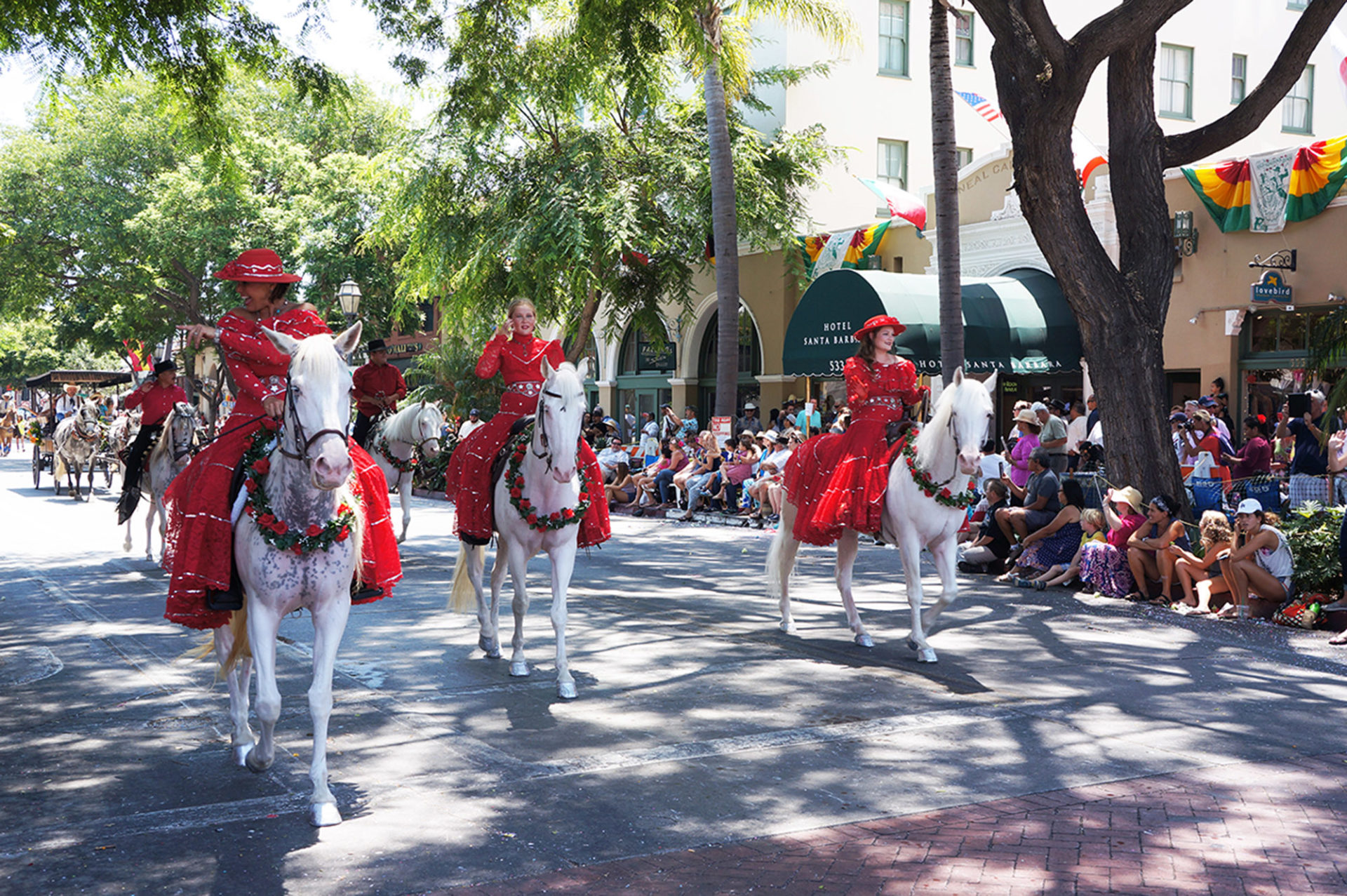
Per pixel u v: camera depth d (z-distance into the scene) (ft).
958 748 21.88
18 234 130.00
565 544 25.79
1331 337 39.50
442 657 29.78
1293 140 98.12
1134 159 43.55
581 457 26.53
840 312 70.08
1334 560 34.86
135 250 132.98
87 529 63.10
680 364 102.42
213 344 20.07
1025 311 70.23
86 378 137.18
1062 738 22.57
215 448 19.13
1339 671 28.50
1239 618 35.35
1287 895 15.26
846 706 24.95
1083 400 72.08
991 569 45.98
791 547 33.01
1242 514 35.47
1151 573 38.58
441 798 18.99
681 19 48.03
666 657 29.78
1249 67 98.48
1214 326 63.82
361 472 19.49
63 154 131.44
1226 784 19.84
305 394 16.55
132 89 130.52
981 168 77.66
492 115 52.47
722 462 68.59
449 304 89.30
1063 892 15.30
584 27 47.75
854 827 17.71
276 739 22.34
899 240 83.35
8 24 37.01
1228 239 63.05
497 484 27.32
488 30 48.60
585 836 17.30
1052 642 31.91
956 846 16.93
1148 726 23.52
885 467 29.22
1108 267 42.98
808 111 93.30
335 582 18.03
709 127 69.92
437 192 84.69
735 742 22.17
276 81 44.14
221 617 19.44
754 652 30.53
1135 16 39.22
